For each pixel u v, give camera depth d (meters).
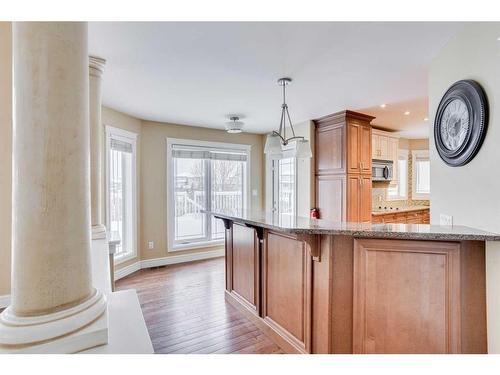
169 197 4.75
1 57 1.94
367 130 4.34
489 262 1.57
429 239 1.66
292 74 2.68
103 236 2.52
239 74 2.68
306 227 1.89
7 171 1.98
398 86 3.01
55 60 0.95
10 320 0.93
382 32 1.93
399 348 1.74
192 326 2.66
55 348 0.93
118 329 1.21
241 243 3.01
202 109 3.93
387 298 1.77
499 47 1.54
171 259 4.77
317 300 1.98
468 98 1.75
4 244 1.97
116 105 3.71
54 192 0.94
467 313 1.62
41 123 0.93
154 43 2.09
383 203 5.92
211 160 5.28
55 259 0.95
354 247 1.85
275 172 5.64
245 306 2.89
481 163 1.68
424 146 6.41
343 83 2.92
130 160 4.28
